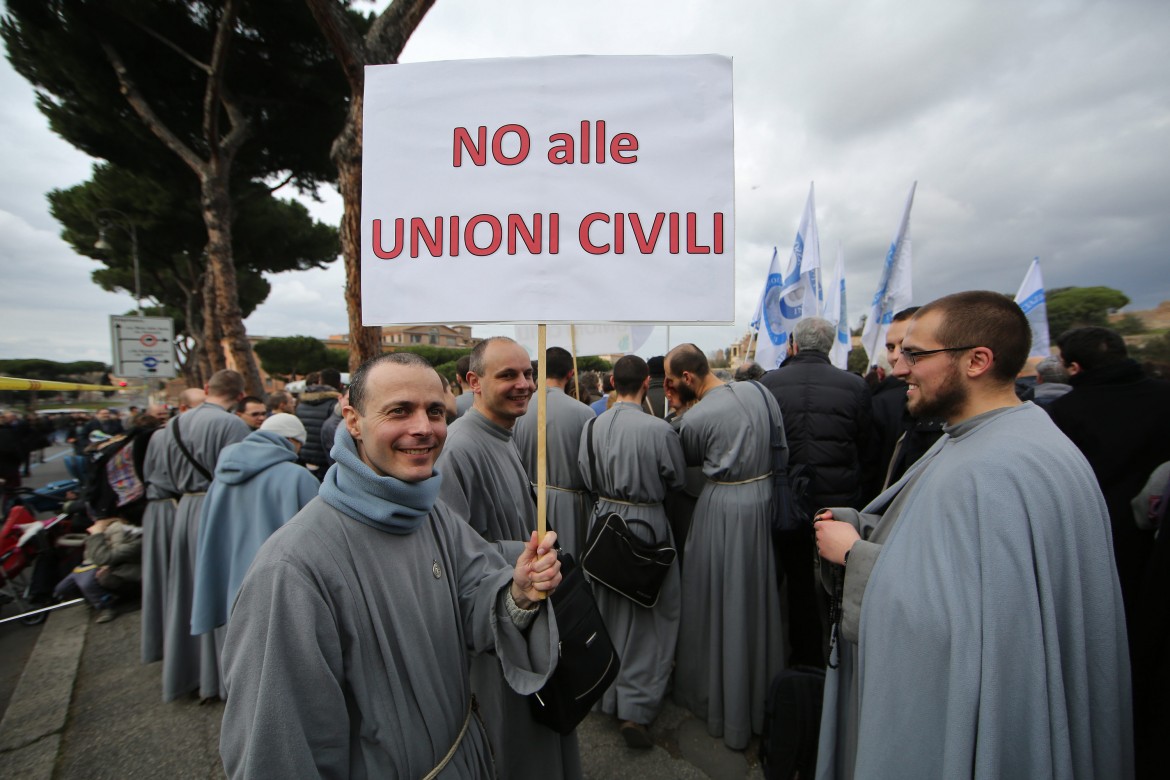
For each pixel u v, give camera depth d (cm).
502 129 128
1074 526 100
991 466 104
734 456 231
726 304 128
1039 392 341
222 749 90
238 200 1212
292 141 1059
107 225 1394
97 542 373
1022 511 100
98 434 737
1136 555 203
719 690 234
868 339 450
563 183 128
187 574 274
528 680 114
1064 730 96
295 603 91
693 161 128
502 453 189
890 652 110
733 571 231
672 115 128
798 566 260
